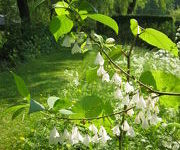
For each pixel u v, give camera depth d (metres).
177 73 7.25
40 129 5.76
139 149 4.84
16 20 17.03
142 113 1.96
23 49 15.70
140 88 1.92
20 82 1.44
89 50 1.90
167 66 8.74
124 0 23.98
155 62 9.27
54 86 10.48
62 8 1.71
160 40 1.84
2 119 7.13
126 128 2.10
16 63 14.55
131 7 27.02
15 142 5.96
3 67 13.73
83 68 1.97
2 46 14.52
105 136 1.99
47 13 19.14
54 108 1.54
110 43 1.96
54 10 1.78
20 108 1.53
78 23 1.74
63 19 1.67
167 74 1.95
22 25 16.89
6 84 11.19
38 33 18.67
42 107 1.30
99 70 1.93
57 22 1.66
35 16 19.55
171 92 1.90
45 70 13.59
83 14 1.61
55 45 19.55
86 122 1.87
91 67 2.04
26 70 13.63
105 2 20.36
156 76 1.97
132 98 1.93
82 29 1.86
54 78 11.90
